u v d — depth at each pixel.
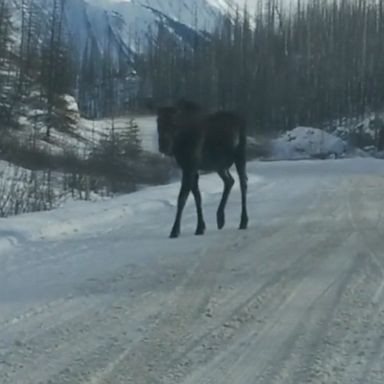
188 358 6.75
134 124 53.41
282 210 18.20
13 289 9.37
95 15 165.00
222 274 10.20
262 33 95.94
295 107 82.75
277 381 6.18
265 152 67.62
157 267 10.66
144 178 33.97
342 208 18.67
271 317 8.10
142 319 8.01
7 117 48.12
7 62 54.28
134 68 113.69
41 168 32.12
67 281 9.79
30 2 65.69
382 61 84.25
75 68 97.31
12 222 14.17
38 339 7.29
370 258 11.38
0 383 6.09
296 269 10.57
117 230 14.41
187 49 101.50
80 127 58.19
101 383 6.10
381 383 6.12
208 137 13.84
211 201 20.92
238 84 84.88
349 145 72.69
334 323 7.88
